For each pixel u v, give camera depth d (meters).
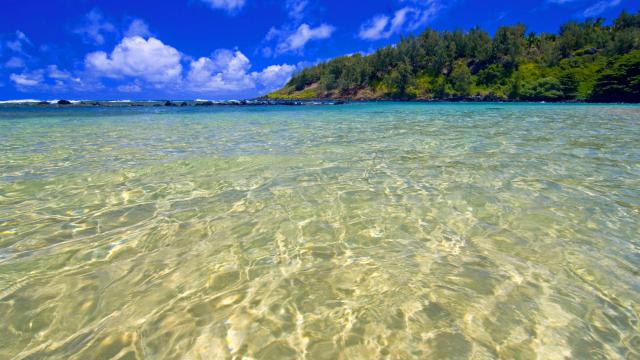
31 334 1.87
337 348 1.78
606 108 28.62
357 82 104.19
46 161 6.14
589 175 5.00
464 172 5.24
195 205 3.88
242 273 2.49
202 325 1.94
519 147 7.43
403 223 3.36
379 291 2.26
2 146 7.91
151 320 1.98
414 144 7.98
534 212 3.59
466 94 82.38
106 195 4.23
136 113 23.05
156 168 5.59
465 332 1.88
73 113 22.42
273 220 3.45
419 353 1.74
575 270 2.48
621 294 2.20
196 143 8.36
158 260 2.67
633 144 7.74
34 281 2.36
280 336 1.86
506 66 87.19
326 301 2.16
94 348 1.77
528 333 1.87
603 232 3.10
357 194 4.23
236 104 46.59
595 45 81.56
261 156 6.57
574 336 1.84
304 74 122.94
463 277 2.41
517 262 2.61
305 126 12.95
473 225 3.29
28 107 31.53
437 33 105.88
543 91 68.38
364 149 7.30
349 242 2.97
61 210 3.72
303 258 2.70
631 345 1.78
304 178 4.98
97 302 2.14
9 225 3.30
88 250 2.81
